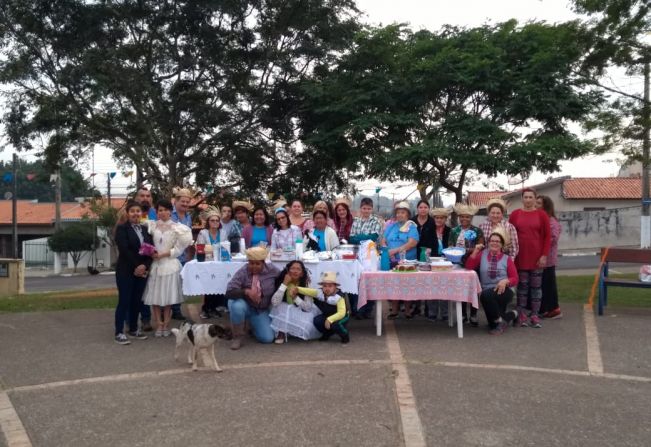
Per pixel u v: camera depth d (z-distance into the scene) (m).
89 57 13.03
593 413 4.67
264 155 16.39
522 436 4.21
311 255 7.55
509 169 12.10
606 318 8.52
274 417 4.57
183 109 14.44
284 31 14.82
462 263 7.89
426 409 4.71
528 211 7.98
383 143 13.76
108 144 15.20
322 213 8.34
